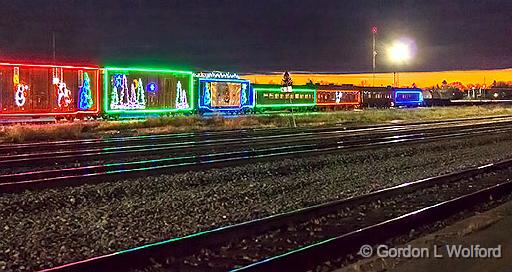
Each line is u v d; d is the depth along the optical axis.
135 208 11.74
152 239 9.34
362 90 76.88
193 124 41.03
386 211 11.67
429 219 10.40
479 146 26.36
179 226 10.29
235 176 15.74
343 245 8.42
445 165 19.48
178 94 50.62
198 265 7.91
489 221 10.00
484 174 16.61
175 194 13.32
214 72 55.81
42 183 13.27
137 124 38.47
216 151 22.03
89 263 7.22
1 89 38.69
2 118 38.59
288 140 26.77
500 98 152.38
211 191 13.58
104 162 18.38
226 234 8.99
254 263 7.38
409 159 20.88
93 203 12.36
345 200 11.50
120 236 9.52
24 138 28.36
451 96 141.62
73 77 42.66
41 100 40.75
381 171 17.75
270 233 9.61
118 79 45.53
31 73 40.25
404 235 9.41
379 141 26.56
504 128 36.66
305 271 7.56
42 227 10.16
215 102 55.03
